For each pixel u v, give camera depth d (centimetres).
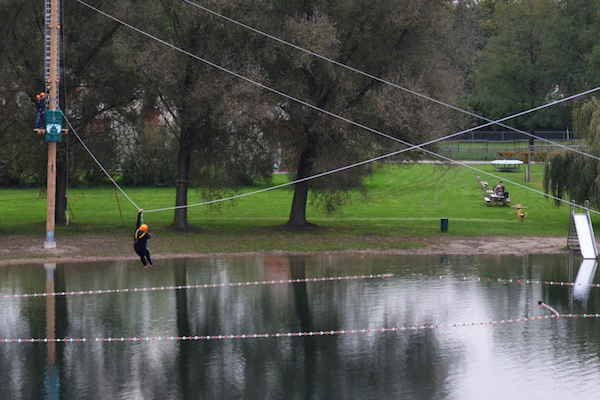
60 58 6219
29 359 3052
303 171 7012
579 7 14300
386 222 7688
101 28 6419
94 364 2997
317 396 2666
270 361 3048
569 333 3484
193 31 6175
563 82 15350
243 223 7569
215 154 6856
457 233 6862
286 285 4534
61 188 7138
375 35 6525
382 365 3006
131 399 2630
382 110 6050
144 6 6097
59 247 5738
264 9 6412
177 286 4488
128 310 3859
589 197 6981
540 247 6119
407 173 11744
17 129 6456
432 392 2711
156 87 6244
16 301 4034
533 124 15538
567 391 2723
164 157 7869
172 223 7156
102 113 6844
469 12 6975
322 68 6272
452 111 6775
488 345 3288
